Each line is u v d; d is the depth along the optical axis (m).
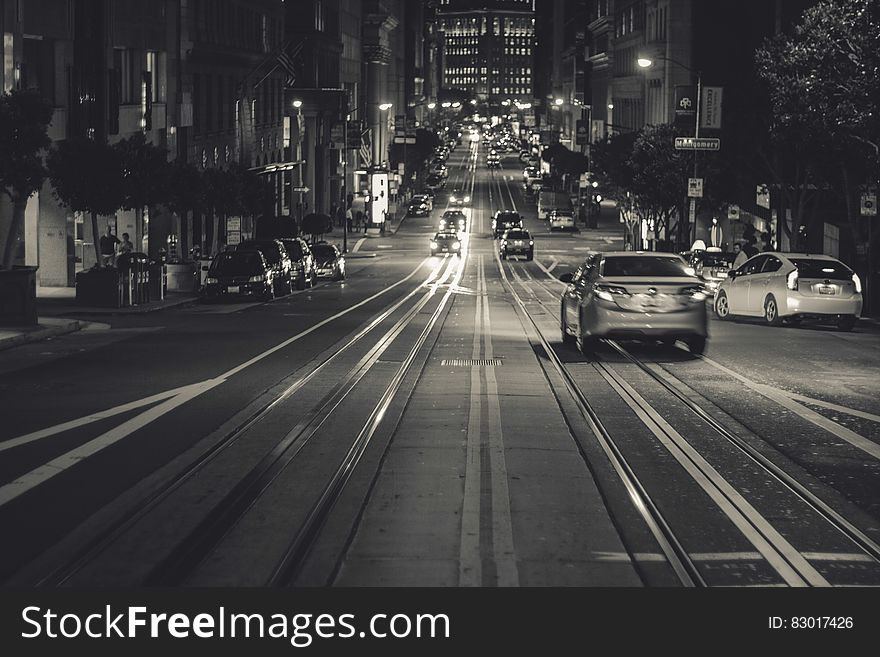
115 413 14.59
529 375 19.09
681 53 101.12
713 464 11.83
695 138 54.72
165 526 9.18
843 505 10.05
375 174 115.75
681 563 8.27
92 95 45.66
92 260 48.25
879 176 35.84
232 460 11.76
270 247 45.56
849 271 29.12
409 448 12.52
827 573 8.07
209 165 69.12
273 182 91.44
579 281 23.28
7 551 8.45
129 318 32.06
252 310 36.38
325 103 107.75
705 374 19.27
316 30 113.75
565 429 13.84
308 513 9.59
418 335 26.53
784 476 11.21
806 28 34.16
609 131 134.88
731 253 45.66
